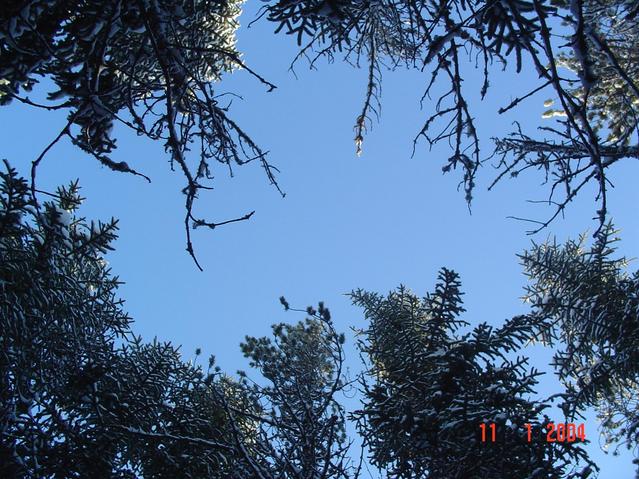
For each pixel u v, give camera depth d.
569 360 9.59
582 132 3.45
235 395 9.15
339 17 4.48
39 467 6.65
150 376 7.68
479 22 4.25
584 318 9.27
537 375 7.14
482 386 7.28
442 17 4.73
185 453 7.42
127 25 4.94
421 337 8.30
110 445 7.18
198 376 8.18
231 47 7.43
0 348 6.31
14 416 6.54
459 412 6.73
